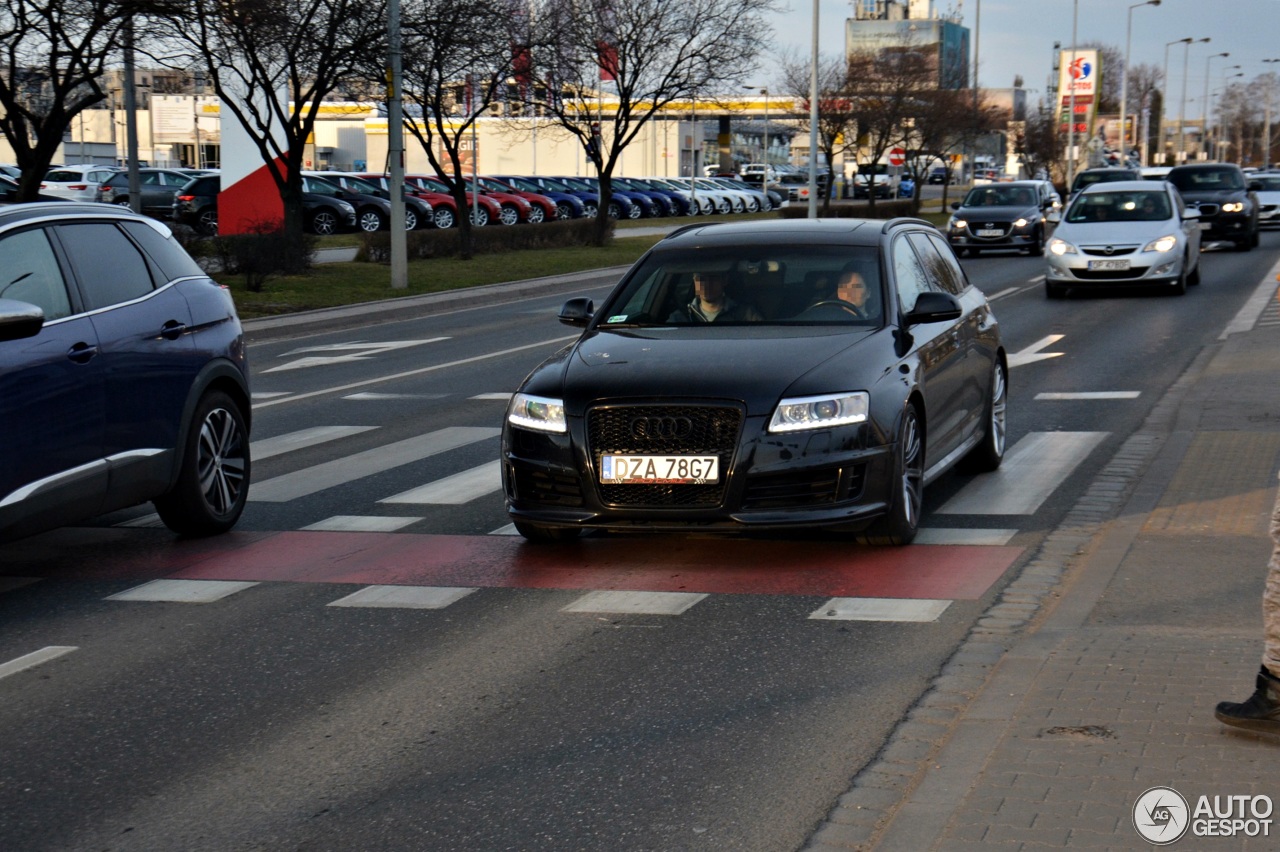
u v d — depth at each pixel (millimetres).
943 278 10086
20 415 7273
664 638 6590
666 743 5246
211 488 8992
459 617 7031
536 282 33125
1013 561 7828
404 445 12297
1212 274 30094
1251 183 49969
